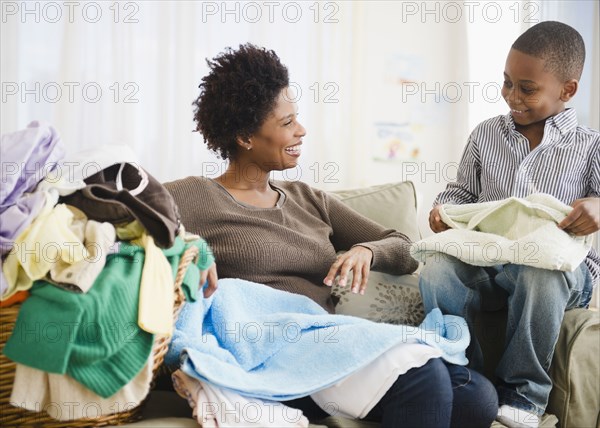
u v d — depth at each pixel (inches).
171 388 56.6
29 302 40.8
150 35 106.0
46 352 39.5
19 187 44.9
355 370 47.7
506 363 57.1
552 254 54.4
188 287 48.7
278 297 57.1
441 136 123.1
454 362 51.8
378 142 121.1
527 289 56.4
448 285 60.1
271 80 63.5
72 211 45.7
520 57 64.9
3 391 42.0
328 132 117.3
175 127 107.5
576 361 55.6
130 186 49.8
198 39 108.2
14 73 100.5
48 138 47.6
